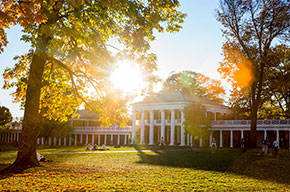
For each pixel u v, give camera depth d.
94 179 13.52
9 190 10.29
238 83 35.22
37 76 16.28
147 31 15.12
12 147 57.34
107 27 15.70
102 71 17.22
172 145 59.06
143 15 14.78
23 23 10.70
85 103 19.61
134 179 13.79
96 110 19.67
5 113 71.44
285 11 30.94
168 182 12.98
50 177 13.70
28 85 16.48
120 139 77.88
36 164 16.86
